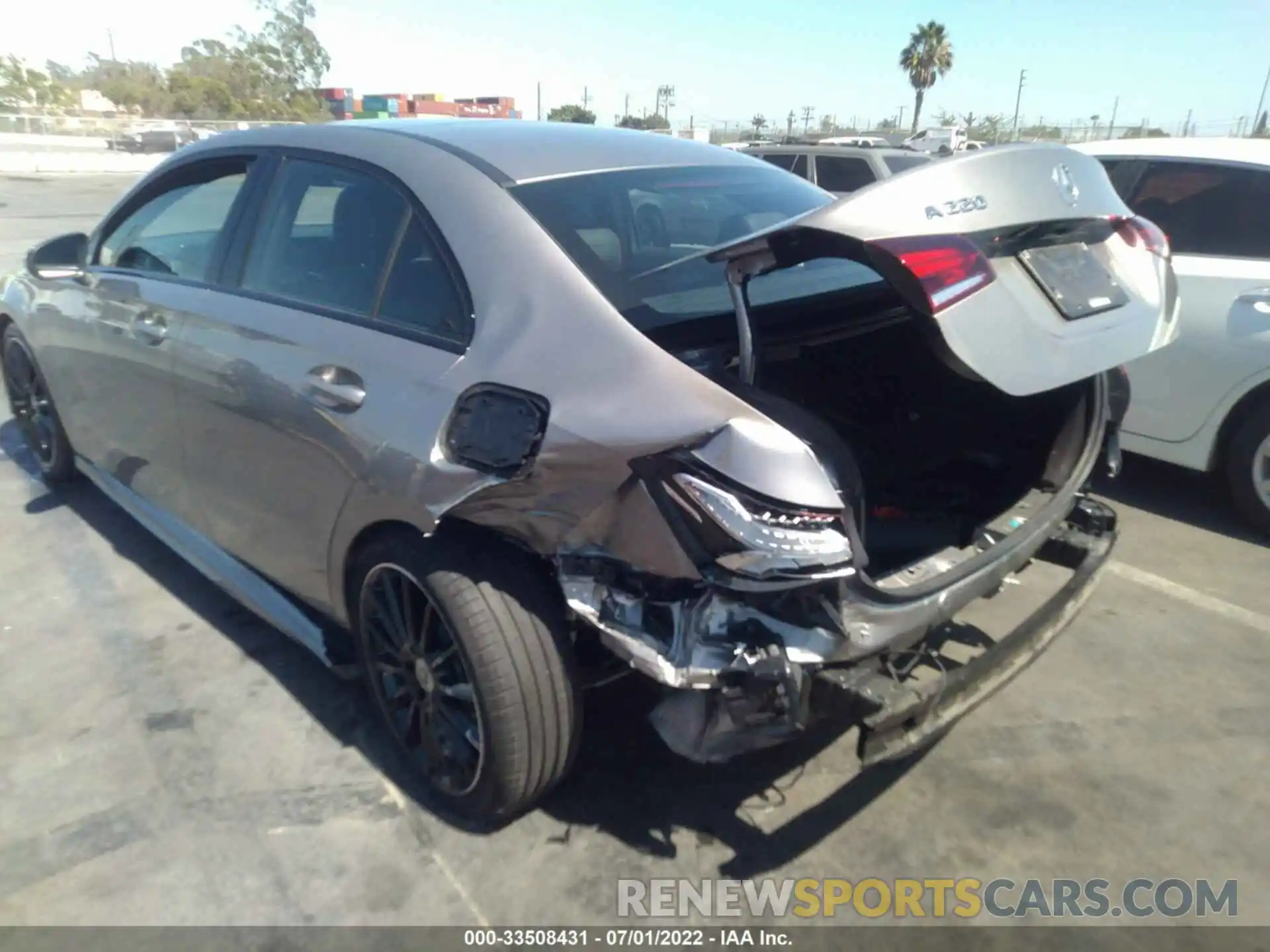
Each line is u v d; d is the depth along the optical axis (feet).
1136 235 8.32
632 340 7.07
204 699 10.25
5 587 12.71
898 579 7.38
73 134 143.74
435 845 8.24
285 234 9.74
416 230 8.43
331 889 7.80
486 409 7.29
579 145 9.71
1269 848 8.20
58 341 13.20
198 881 7.88
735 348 7.47
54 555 13.64
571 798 8.75
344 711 10.06
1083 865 8.04
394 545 7.98
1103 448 9.87
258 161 10.43
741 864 8.02
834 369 9.87
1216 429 14.03
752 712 6.62
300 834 8.36
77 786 8.98
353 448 8.09
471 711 8.11
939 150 77.36
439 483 7.37
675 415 6.55
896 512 9.27
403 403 7.77
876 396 10.16
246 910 7.61
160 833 8.39
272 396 9.02
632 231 8.58
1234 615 11.88
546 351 7.24
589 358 7.08
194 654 11.10
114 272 12.12
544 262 7.68
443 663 8.18
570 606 6.93
